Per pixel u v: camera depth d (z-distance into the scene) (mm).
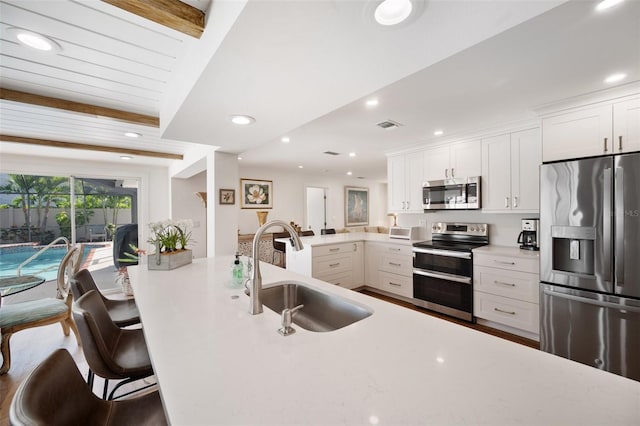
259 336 1019
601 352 1971
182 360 848
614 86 2008
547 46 1522
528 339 2600
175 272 2102
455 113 2604
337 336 1010
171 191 5035
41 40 1408
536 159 2762
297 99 1650
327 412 618
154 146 3705
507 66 1745
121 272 3590
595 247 1985
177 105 1764
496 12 937
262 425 582
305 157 4738
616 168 1901
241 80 1398
